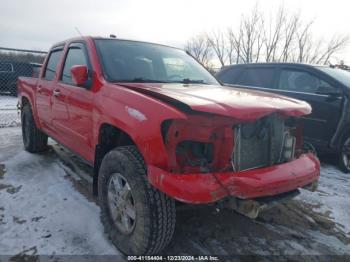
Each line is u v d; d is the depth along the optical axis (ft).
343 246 9.19
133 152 7.87
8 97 48.62
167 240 7.59
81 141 10.73
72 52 12.22
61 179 13.29
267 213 10.74
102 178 8.80
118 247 8.41
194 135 7.00
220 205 7.31
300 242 9.27
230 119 7.11
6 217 10.09
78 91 10.52
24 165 15.11
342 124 15.24
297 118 9.11
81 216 10.22
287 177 7.57
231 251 8.70
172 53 12.71
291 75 17.78
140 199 7.34
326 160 17.81
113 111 8.31
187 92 8.21
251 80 19.48
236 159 7.37
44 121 14.52
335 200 12.25
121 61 10.59
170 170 6.88
